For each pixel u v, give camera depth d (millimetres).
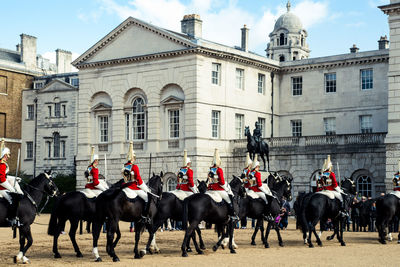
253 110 65688
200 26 70062
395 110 48969
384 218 31219
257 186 28750
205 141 59594
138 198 24219
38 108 79875
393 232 40969
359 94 64562
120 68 64500
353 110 64875
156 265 21797
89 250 27734
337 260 23547
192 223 24859
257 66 66500
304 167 58156
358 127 64562
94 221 23656
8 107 81875
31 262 23188
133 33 63781
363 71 64750
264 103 67438
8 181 22781
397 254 25938
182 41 59875
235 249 27875
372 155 54656
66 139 77188
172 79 60812
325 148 57125
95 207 23688
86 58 66812
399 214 31562
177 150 60094
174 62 60719
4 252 26953
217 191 25797
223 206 25656
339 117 65812
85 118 66562
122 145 63938
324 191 29891
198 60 59344
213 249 26344
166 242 31516
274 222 29219
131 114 63844
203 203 25094
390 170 48875
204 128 59625
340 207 30000
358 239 34031
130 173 24219
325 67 66812
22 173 76250
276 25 112375
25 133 82250
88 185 26016
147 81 62562
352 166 55656
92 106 66500
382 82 63156
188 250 26719
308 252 26547
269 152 60094
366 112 64000
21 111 83062
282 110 69562
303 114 68125
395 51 49156
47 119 78812
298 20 111750
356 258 24266
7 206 22391
